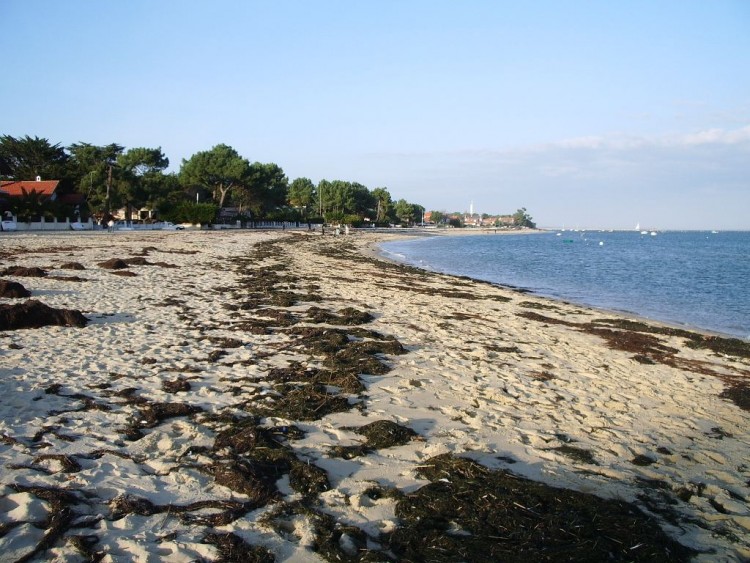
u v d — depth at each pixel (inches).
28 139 2930.6
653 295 1061.1
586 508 190.4
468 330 545.3
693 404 344.5
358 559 155.3
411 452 233.9
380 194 6501.0
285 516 176.7
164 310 532.7
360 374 353.4
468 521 178.2
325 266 1243.8
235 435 233.5
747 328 721.6
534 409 307.1
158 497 184.1
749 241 5895.7
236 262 1167.6
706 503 210.2
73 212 2380.7
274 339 436.1
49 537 155.6
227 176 3535.9
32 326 421.1
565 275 1482.5
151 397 283.6
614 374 409.4
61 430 234.1
